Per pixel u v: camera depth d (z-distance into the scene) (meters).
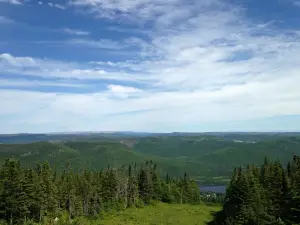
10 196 102.94
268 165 123.50
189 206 167.38
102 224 116.94
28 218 109.44
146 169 184.62
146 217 130.38
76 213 127.62
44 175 121.31
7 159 112.06
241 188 95.38
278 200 82.94
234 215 95.81
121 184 158.75
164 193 178.25
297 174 82.00
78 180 142.50
